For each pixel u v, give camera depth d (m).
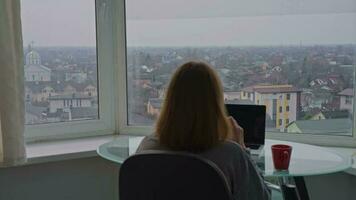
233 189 1.20
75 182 2.39
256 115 1.98
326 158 1.84
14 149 2.07
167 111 1.25
